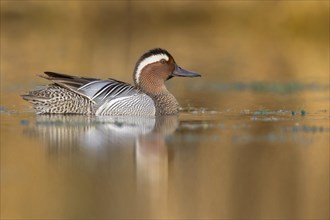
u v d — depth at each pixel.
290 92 22.98
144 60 18.48
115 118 17.33
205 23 39.38
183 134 15.19
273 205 11.03
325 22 35.97
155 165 12.70
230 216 10.56
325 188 11.70
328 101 20.69
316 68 28.69
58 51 31.86
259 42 35.53
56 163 12.77
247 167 12.73
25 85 23.62
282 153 13.56
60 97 17.66
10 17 37.69
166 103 18.19
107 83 17.91
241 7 38.47
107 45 33.59
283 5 36.88
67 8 37.38
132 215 10.45
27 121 16.45
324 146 14.09
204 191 11.46
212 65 29.41
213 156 13.34
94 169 12.42
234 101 20.86
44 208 10.75
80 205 10.80
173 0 38.34
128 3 37.66
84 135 15.05
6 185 11.65
